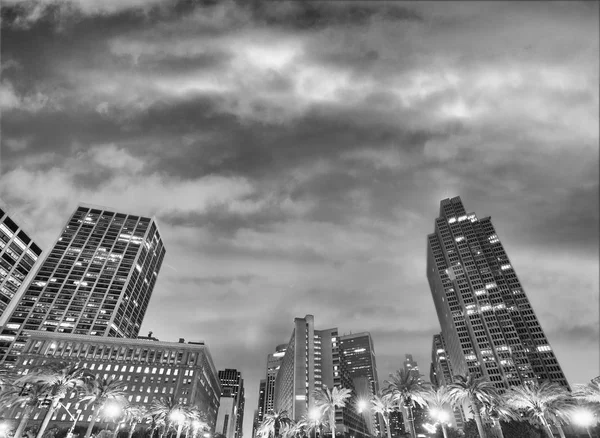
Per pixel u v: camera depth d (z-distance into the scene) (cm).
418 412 13738
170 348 17162
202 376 17425
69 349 16575
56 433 11100
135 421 12912
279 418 15825
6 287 15888
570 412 7512
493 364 19925
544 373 18875
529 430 9000
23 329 18175
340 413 19512
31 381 6850
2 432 8250
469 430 10000
